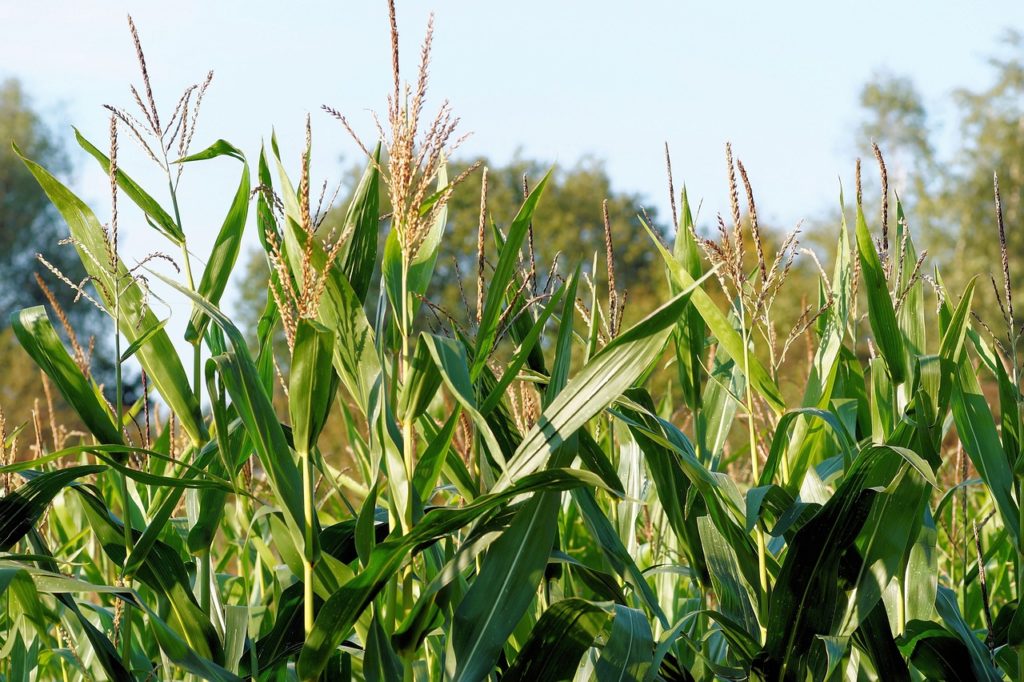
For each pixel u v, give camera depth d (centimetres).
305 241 222
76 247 266
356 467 342
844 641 230
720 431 321
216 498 272
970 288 242
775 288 270
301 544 230
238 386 229
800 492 280
